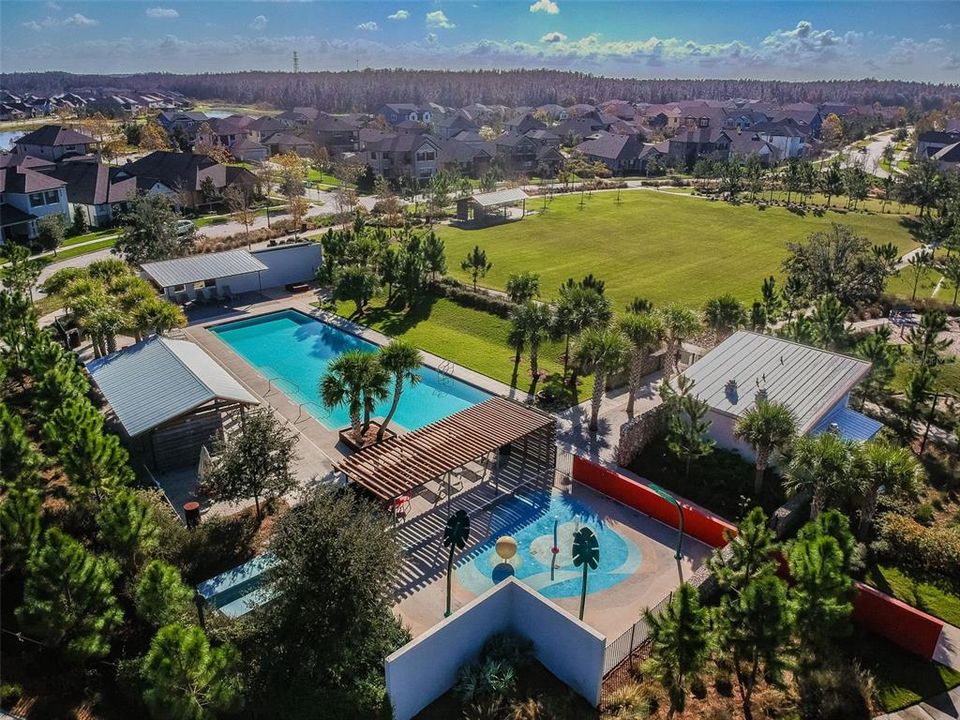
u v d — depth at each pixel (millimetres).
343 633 18328
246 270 54281
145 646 19719
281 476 25203
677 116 194375
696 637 16484
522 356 44531
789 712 18297
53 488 26969
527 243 75062
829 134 175125
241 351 46469
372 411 34656
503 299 51750
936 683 19422
